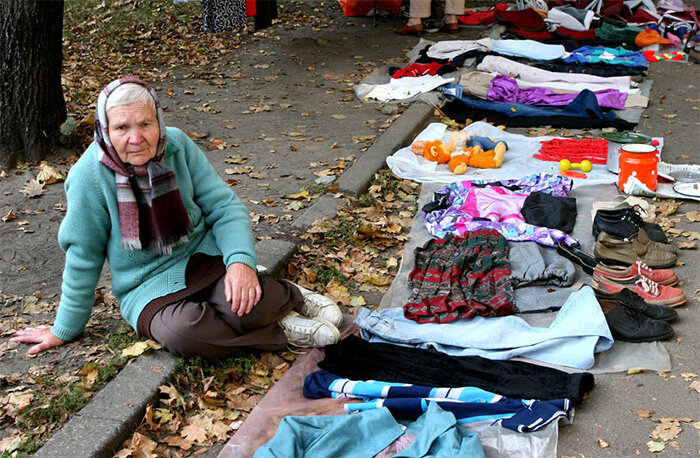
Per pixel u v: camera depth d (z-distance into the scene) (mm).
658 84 8805
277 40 10922
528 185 5703
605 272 4438
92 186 3605
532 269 4473
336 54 10195
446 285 4363
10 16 6031
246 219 3926
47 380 3633
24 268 4801
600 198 5715
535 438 3225
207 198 3904
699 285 4465
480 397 3408
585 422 3404
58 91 6473
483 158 6324
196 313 3656
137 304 3771
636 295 4156
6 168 6297
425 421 3236
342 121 7629
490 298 4238
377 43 10688
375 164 6309
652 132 7277
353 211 5535
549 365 3781
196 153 3918
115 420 3311
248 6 10656
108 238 3758
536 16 10734
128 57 10133
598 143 6691
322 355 3875
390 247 5109
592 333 3822
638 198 5559
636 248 4637
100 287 4531
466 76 8430
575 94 8039
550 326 4031
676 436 3287
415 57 9719
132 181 3598
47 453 3123
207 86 8930
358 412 3418
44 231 5289
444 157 6367
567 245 4812
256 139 7168
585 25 10719
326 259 4883
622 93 8031
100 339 3982
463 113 7848
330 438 3141
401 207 5711
